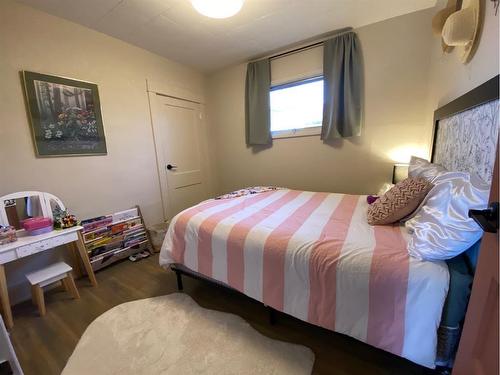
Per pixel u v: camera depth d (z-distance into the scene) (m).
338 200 2.09
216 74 3.57
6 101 1.81
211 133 3.81
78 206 2.26
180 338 1.41
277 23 2.32
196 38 2.54
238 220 1.59
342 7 2.12
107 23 2.20
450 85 1.66
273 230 1.39
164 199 3.10
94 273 2.26
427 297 0.90
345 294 1.06
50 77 2.01
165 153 3.10
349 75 2.52
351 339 1.36
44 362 1.31
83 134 2.26
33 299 1.77
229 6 1.70
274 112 3.18
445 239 0.92
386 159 2.56
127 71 2.61
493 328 0.56
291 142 3.12
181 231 1.71
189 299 1.79
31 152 1.94
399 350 0.96
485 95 1.00
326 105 2.68
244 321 1.53
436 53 2.04
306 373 1.16
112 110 2.49
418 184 1.34
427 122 2.27
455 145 1.41
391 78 2.41
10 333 1.53
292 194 2.43
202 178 3.68
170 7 1.99
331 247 1.15
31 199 1.91
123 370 1.23
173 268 1.88
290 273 1.22
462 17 1.23
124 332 1.48
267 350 1.30
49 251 2.06
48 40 2.00
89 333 1.49
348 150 2.75
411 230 1.22
